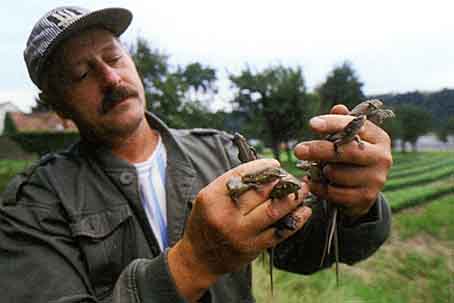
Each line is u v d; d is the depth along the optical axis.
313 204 0.55
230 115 9.42
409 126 9.00
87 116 0.59
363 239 0.52
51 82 0.60
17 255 0.50
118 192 0.56
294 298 1.65
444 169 6.59
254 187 0.37
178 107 6.35
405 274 2.52
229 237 0.36
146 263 0.43
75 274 0.50
